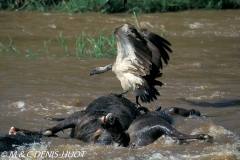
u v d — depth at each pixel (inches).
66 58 1859.0
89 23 2513.5
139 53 1162.6
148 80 1192.2
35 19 2576.3
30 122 1211.2
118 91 1471.5
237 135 1114.7
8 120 1219.9
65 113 1277.1
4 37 2209.6
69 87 1504.7
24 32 2324.1
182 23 2546.8
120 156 991.0
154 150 1021.2
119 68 1199.6
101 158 983.6
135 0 2815.0
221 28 2471.7
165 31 2393.0
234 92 1466.5
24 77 1599.4
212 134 1117.7
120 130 1053.2
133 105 1204.5
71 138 1109.1
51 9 2785.4
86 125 1092.5
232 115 1266.0
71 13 2704.2
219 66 1769.2
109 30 2383.1
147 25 2486.5
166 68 1727.4
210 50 2018.9
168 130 1066.1
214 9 2876.5
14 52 1936.5
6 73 1637.6
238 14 2768.2
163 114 1197.7
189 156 985.5
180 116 1238.3
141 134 1066.1
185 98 1409.9
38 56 1879.9
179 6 2856.8
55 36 2261.3
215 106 1348.4
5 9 2755.9
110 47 2032.5
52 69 1701.5
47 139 1090.1
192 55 1925.4
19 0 2797.7
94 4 2770.7
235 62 1825.8
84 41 2143.2
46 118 1172.5
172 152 1010.7
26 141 1055.0
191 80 1590.8
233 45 2122.3
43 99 1380.4
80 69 1708.9
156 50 1250.0
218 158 976.9
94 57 1888.5
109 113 1037.8
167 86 1524.4
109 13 2736.2
